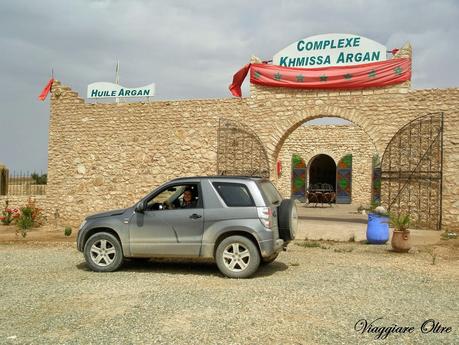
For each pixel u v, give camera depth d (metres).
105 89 16.39
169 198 8.41
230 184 7.81
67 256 9.82
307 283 7.00
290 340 4.49
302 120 14.11
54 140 16.83
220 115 14.92
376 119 13.27
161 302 5.82
